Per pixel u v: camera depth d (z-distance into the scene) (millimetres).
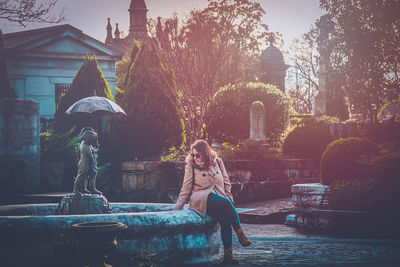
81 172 7496
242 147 18516
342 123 19750
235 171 16188
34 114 16547
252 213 13211
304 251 7965
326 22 20141
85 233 5328
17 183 16141
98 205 7449
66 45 26047
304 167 19375
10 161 16109
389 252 7844
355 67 19297
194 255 6508
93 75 18984
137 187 16312
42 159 17375
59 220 5895
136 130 18078
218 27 25109
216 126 23391
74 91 18828
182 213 6535
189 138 20234
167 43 21984
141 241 6117
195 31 22578
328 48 20250
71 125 18734
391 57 18672
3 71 19562
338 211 10367
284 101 24250
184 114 20656
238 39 28000
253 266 6504
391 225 10352
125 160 18203
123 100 18406
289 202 16281
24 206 8430
